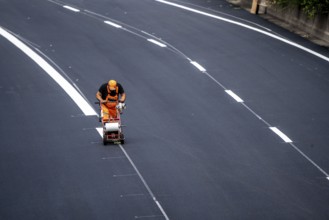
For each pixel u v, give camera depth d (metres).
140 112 45.50
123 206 33.19
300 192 34.81
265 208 33.09
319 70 55.31
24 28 65.50
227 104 47.34
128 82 51.25
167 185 35.44
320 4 64.25
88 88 49.91
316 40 64.31
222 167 37.62
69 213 32.59
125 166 37.56
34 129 42.75
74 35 63.56
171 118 44.62
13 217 32.25
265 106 47.09
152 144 40.50
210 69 54.78
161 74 53.31
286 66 56.06
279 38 64.44
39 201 33.78
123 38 63.03
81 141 40.94
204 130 42.78
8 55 57.56
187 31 65.88
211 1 80.31
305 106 47.22
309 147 40.47
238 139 41.47
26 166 37.69
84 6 74.94
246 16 73.00
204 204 33.44
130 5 76.19
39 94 48.75
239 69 54.94
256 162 38.31
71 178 36.22
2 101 47.44
